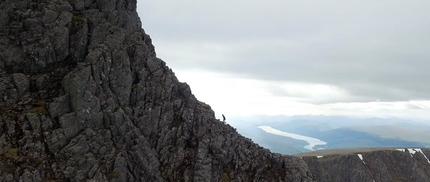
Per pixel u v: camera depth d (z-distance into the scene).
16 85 66.25
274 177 86.56
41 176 59.34
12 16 71.50
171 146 76.00
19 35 70.00
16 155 59.66
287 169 89.56
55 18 72.75
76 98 65.69
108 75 71.31
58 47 70.81
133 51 77.62
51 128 63.75
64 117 64.19
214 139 80.44
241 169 82.56
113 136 68.12
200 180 73.81
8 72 68.12
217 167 78.38
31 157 60.38
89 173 62.28
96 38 75.00
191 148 78.50
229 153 81.62
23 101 65.50
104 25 76.75
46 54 69.62
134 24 83.69
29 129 62.84
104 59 71.31
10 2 71.81
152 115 74.75
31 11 72.50
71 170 61.31
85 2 78.75
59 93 67.06
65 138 63.38
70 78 66.25
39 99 66.62
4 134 61.06
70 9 76.31
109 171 64.69
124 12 81.69
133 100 74.12
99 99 68.44
